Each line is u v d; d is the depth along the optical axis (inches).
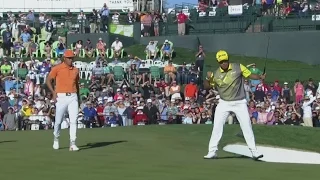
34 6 2842.0
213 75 736.3
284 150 850.8
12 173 623.8
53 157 750.5
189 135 1051.9
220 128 751.7
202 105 1482.5
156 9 3070.9
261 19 2138.3
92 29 2223.2
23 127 1402.6
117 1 2856.8
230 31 2192.4
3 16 2748.5
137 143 919.7
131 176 612.4
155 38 2188.7
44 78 1733.5
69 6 2856.8
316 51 1983.3
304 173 644.1
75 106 813.9
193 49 2139.5
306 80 1791.3
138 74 1777.8
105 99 1515.7
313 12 2074.3
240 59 2028.8
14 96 1518.2
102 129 1166.3
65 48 2048.5
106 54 2037.4
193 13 2283.5
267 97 1542.8
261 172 647.1
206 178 604.4
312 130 1010.7
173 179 596.4
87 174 622.5
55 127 826.8
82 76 1841.8
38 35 2146.9
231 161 736.3
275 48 2036.2
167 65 1779.0
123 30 2199.8
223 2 2324.1
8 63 1804.9
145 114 1448.1
